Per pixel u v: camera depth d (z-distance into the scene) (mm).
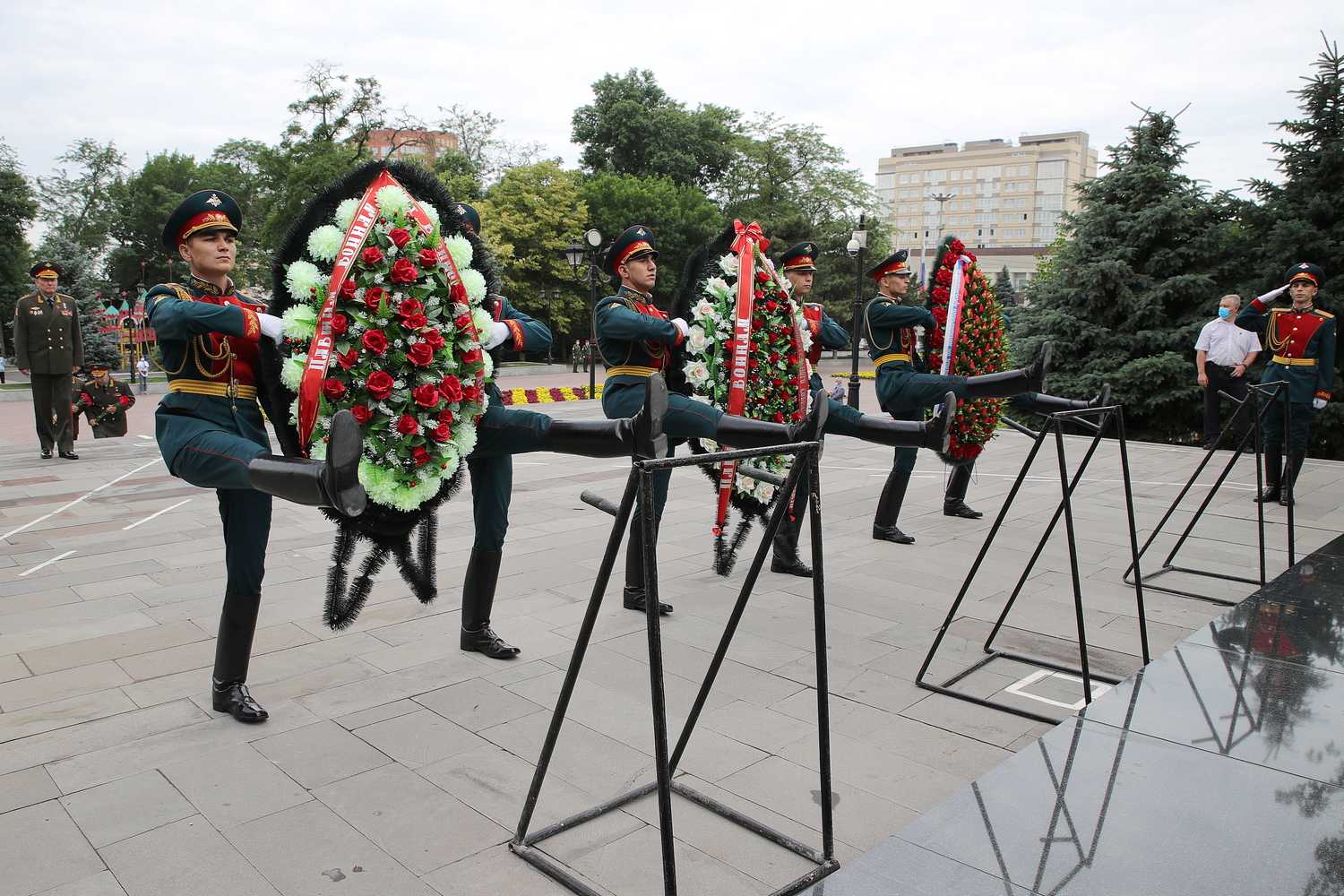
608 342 5039
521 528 7164
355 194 3586
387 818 2977
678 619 5012
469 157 40031
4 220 35688
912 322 6340
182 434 3457
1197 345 11359
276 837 2855
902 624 4977
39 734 3549
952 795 2830
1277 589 4945
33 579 5645
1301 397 8008
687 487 9188
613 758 3400
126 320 28922
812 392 5621
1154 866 2404
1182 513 7883
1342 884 2316
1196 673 3758
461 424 3645
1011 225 125625
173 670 4203
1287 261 12703
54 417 10805
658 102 46156
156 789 3141
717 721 3721
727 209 46375
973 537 7023
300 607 5137
